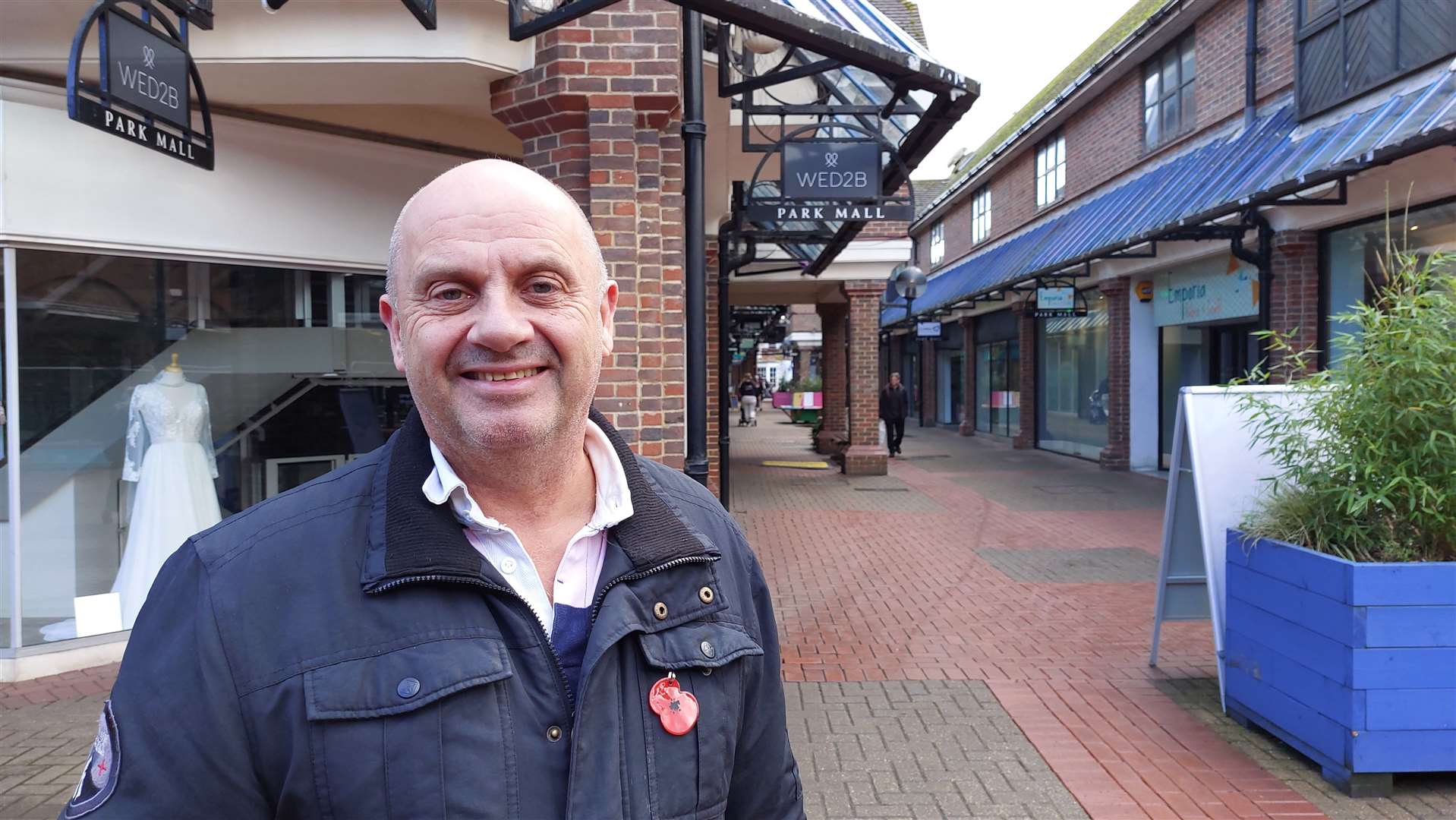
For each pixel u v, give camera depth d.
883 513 12.10
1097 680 5.48
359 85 5.84
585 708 1.28
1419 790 3.99
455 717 1.21
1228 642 4.87
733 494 14.05
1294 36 10.55
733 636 1.44
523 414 1.35
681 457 5.98
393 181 7.16
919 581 8.22
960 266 27.48
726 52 5.40
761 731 1.57
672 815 1.32
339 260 6.86
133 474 6.21
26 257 5.67
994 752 4.46
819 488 14.67
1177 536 5.56
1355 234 10.08
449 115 7.19
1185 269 14.62
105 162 5.75
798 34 4.17
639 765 1.32
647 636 1.37
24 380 5.75
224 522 1.35
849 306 16.47
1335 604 3.99
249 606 1.24
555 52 5.51
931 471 17.19
